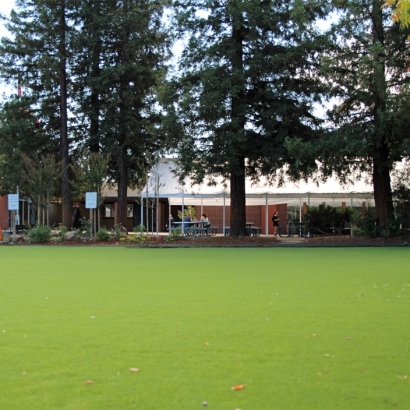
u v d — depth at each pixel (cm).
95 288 1032
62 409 415
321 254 1898
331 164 2414
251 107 2584
